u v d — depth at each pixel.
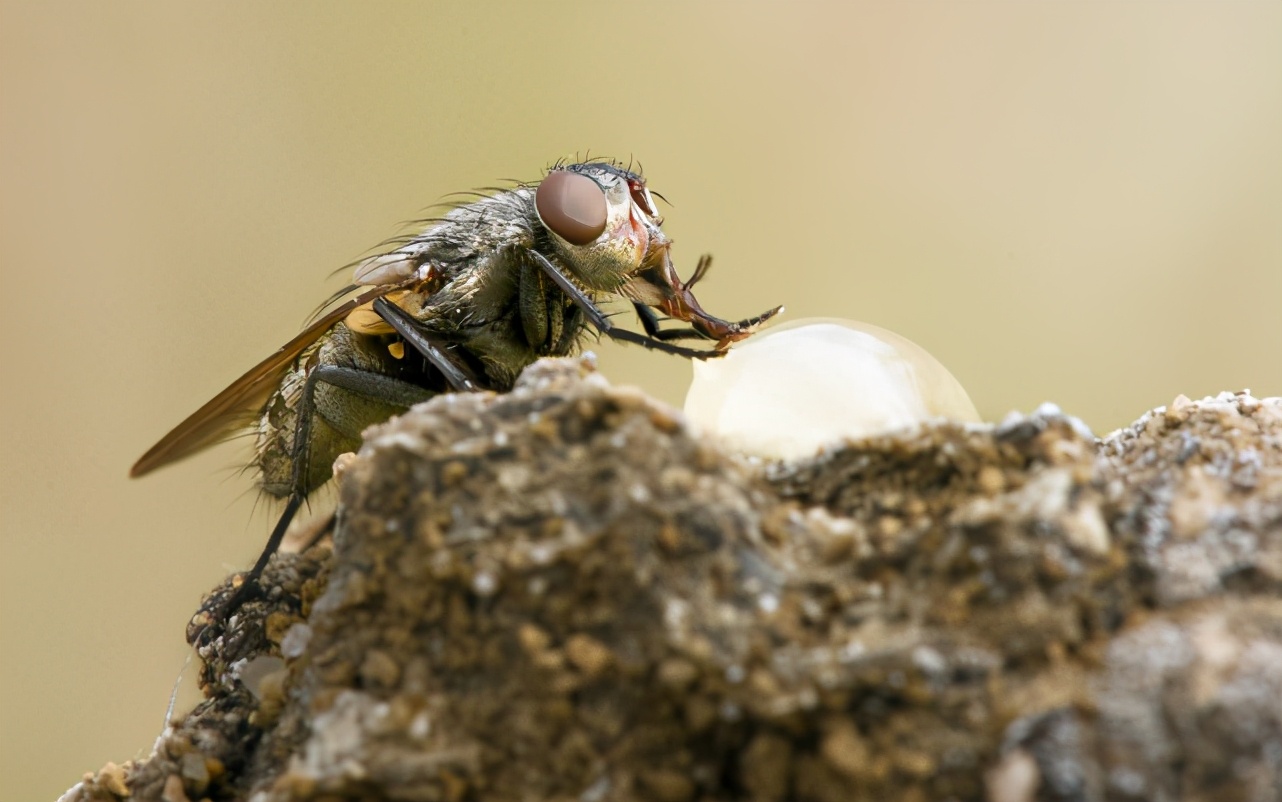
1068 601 0.06
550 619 0.06
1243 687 0.06
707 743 0.06
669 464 0.06
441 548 0.06
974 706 0.06
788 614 0.06
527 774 0.06
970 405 0.06
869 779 0.06
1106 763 0.06
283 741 0.06
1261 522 0.06
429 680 0.06
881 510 0.06
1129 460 0.06
